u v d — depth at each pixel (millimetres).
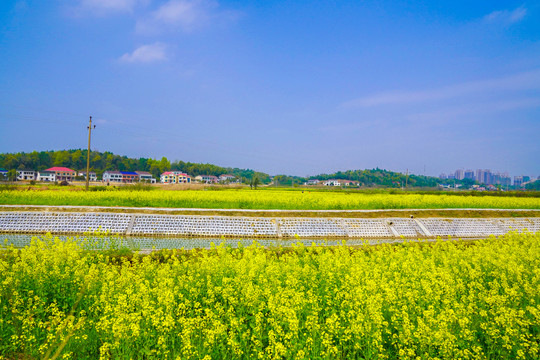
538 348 7945
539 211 38219
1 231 25719
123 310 8461
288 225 30594
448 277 11375
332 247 18266
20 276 10258
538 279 11695
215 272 11555
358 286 10234
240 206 34531
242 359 7438
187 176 140125
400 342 7961
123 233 27266
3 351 7594
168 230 28031
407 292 9859
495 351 7848
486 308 9828
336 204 36500
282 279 11703
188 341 6973
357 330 7520
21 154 129500
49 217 27047
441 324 7680
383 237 31469
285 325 8102
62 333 7578
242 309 9039
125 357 7031
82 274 10727
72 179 122188
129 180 130875
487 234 33844
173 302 8828
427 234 32469
